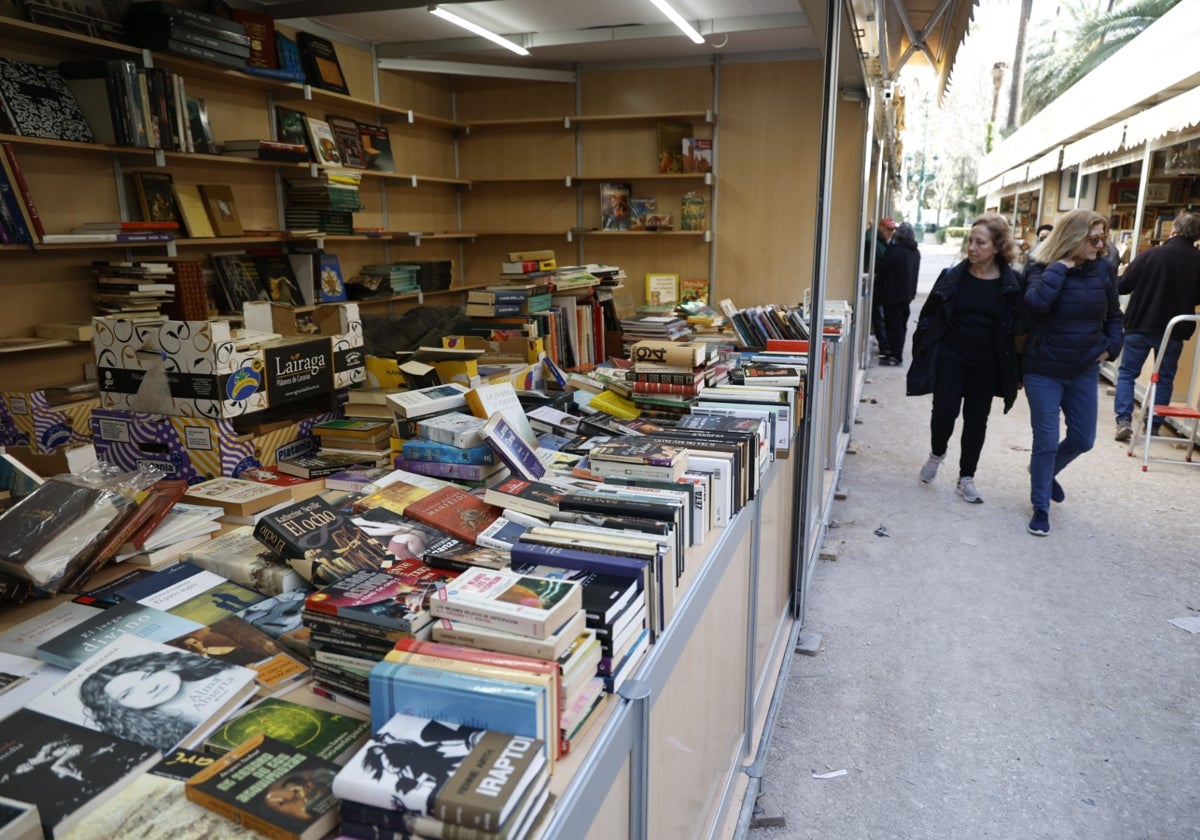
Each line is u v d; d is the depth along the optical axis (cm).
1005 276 405
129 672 103
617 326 451
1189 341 571
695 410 238
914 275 873
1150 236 765
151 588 134
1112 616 319
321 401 227
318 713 98
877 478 498
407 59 546
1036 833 204
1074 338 381
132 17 358
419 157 610
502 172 646
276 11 437
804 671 282
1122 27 2320
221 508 162
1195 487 472
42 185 339
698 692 155
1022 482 487
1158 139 634
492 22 497
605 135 614
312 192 466
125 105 338
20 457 184
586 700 99
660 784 130
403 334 373
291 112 467
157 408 192
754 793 204
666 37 512
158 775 85
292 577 136
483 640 94
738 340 363
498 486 161
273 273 443
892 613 324
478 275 671
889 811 213
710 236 602
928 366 445
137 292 357
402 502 166
